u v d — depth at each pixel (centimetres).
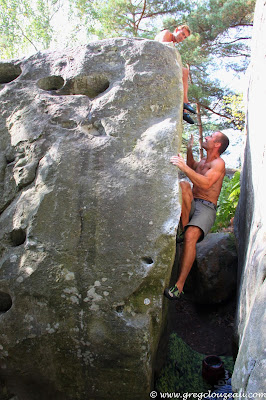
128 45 353
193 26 1231
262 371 186
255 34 466
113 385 298
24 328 296
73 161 317
